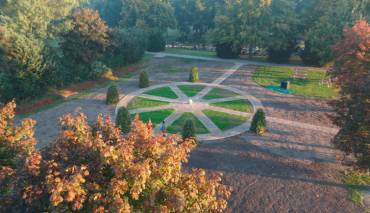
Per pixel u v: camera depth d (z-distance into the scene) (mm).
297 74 48656
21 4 53031
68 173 9859
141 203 10234
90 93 39562
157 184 10375
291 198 20625
